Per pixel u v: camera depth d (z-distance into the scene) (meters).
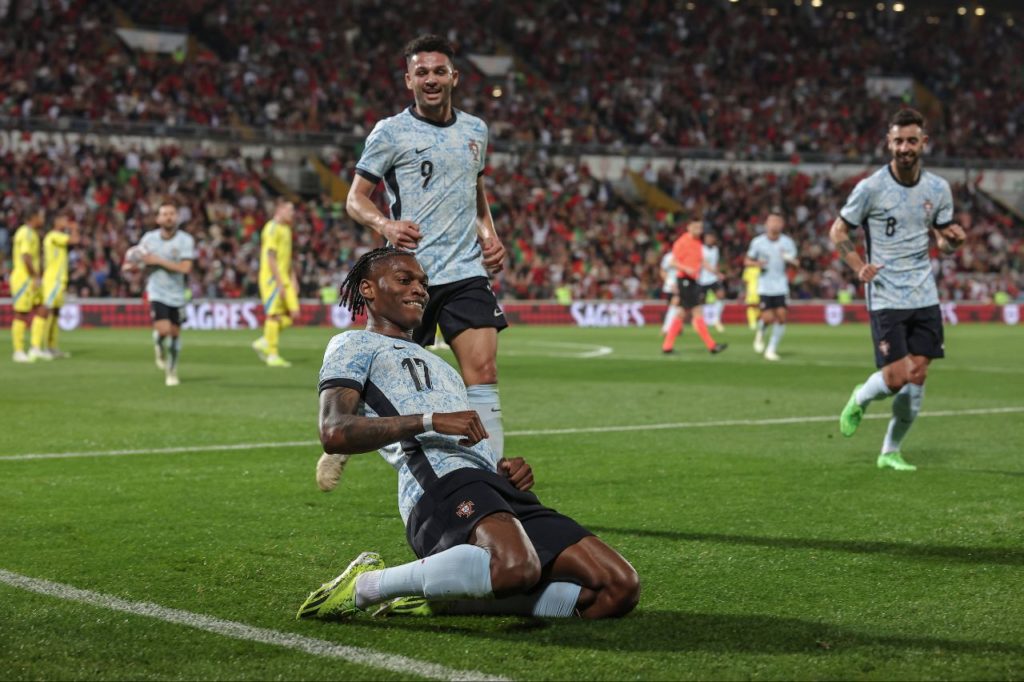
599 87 46.81
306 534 5.76
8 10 38.38
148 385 14.36
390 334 4.32
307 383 14.71
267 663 3.69
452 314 6.17
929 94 51.53
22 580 4.80
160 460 8.25
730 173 44.47
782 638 3.98
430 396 4.19
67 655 3.77
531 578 3.83
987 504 6.59
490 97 44.50
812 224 44.03
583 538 4.07
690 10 51.06
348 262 36.06
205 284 33.62
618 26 49.53
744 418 10.94
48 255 19.20
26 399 12.55
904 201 7.91
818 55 51.28
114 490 7.02
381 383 4.18
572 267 38.97
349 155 40.03
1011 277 43.81
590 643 3.91
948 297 42.12
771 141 47.16
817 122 48.44
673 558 5.26
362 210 6.05
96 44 39.62
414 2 46.47
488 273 6.39
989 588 4.69
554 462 8.18
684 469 7.88
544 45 47.62
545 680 3.53
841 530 5.86
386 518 6.17
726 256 41.66
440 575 3.87
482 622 4.17
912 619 4.23
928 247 7.93
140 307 31.11
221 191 36.78
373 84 43.22
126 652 3.80
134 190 35.12
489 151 41.56
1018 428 10.17
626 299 38.47
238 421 10.59
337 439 3.92
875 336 7.99
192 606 4.39
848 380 15.34
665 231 41.53
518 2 48.78
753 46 50.44
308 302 32.72
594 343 25.05
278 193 38.59
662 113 46.56
